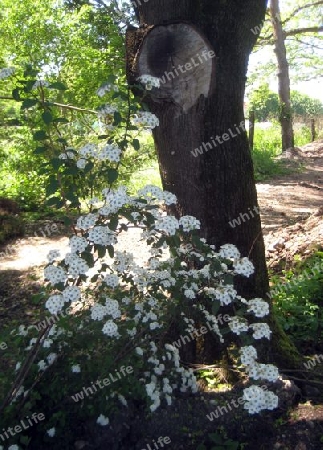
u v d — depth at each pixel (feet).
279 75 59.62
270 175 40.40
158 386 9.60
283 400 10.00
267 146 57.41
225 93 10.63
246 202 11.40
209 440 9.45
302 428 9.47
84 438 9.37
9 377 9.65
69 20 29.27
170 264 9.89
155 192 8.68
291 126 58.75
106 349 9.51
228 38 10.50
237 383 10.39
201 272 9.49
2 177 30.68
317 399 10.35
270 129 72.59
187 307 9.78
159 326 9.76
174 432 9.50
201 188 11.08
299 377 11.05
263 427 9.61
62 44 28.94
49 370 9.36
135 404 9.73
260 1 10.79
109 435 9.34
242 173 11.27
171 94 10.52
